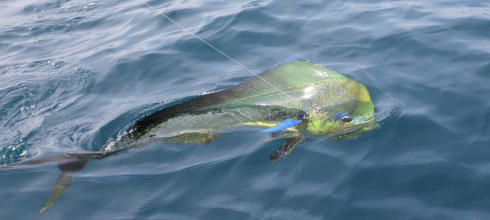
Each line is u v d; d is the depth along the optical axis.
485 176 3.39
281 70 3.69
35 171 3.54
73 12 5.71
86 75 4.24
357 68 4.05
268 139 3.62
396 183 3.40
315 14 4.68
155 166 3.54
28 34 4.97
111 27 5.02
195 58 4.32
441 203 3.33
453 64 3.98
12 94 4.07
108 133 3.78
